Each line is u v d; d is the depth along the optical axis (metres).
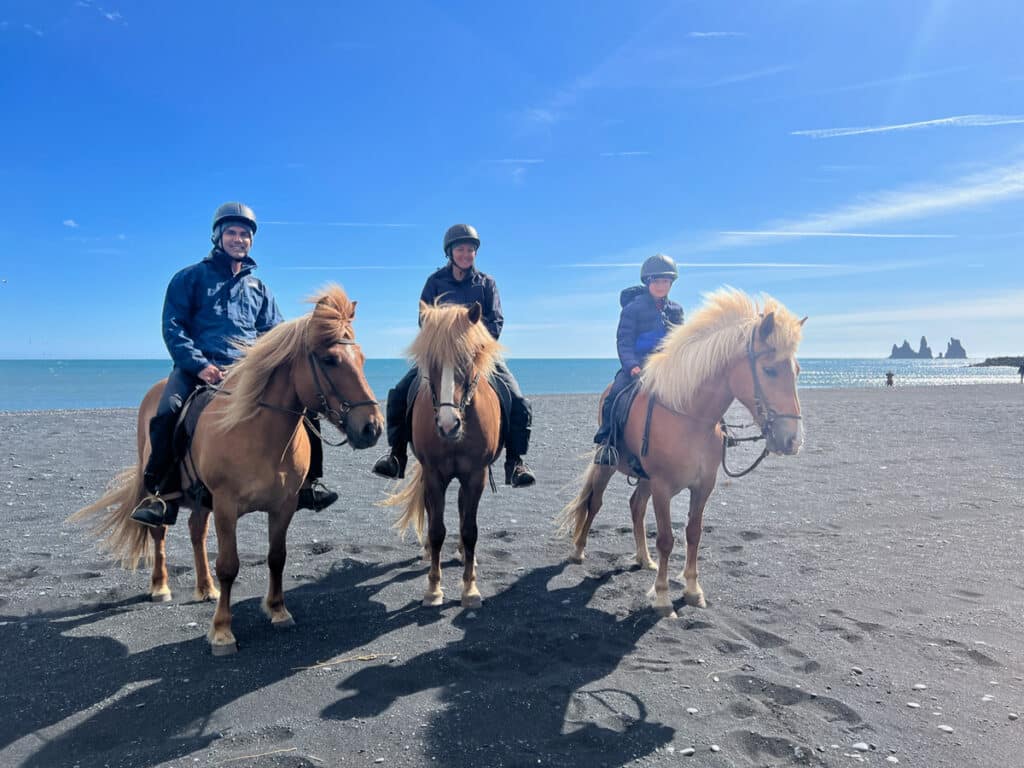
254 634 3.86
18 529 5.98
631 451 4.58
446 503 7.53
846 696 3.06
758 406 3.87
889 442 12.36
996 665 3.38
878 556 5.36
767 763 2.54
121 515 4.30
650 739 2.71
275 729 2.77
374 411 3.60
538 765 2.53
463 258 5.00
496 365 4.85
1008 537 5.89
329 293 3.81
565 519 5.54
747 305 4.16
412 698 3.07
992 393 28.88
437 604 4.35
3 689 3.15
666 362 4.26
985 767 2.50
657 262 5.09
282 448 3.71
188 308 4.16
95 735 2.75
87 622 4.00
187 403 3.96
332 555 5.49
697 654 3.57
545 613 4.19
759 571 5.02
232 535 3.62
